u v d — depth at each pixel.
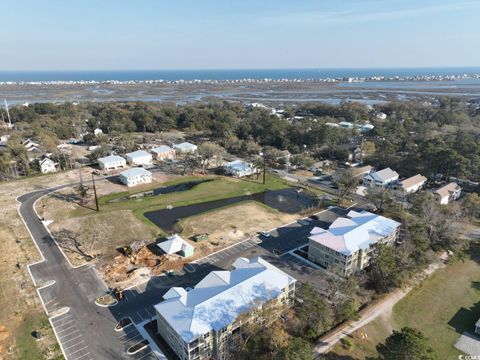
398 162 134.62
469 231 85.12
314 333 49.31
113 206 100.31
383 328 53.19
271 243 79.75
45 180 123.31
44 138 161.62
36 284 63.44
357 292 60.00
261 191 115.31
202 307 47.62
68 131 198.12
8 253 74.19
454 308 58.59
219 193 112.69
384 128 182.75
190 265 70.31
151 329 52.25
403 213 90.06
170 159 153.88
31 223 88.94
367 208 99.75
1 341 49.75
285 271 68.12
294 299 58.47
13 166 130.88
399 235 82.56
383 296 60.09
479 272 69.12
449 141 136.00
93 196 108.25
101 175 129.88
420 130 176.38
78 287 62.62
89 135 184.50
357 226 72.25
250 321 49.34
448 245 73.06
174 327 45.19
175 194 111.06
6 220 90.56
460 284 65.06
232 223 89.81
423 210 81.12
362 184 121.06
